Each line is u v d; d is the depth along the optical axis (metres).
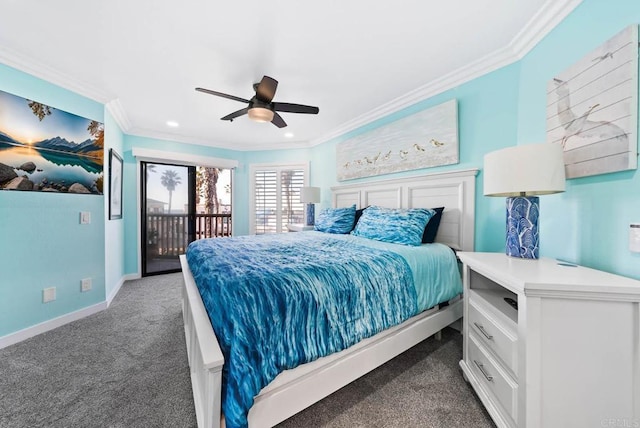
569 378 0.96
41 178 2.15
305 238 2.45
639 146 1.03
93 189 2.54
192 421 1.24
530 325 0.96
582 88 1.28
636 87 1.03
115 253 3.19
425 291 1.69
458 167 2.28
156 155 3.88
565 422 0.96
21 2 1.42
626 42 1.06
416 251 1.81
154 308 2.67
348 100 2.77
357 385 1.51
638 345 0.93
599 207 1.21
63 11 1.49
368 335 1.33
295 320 1.07
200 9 1.48
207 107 2.96
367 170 3.21
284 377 1.08
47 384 1.49
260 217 4.79
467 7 1.49
